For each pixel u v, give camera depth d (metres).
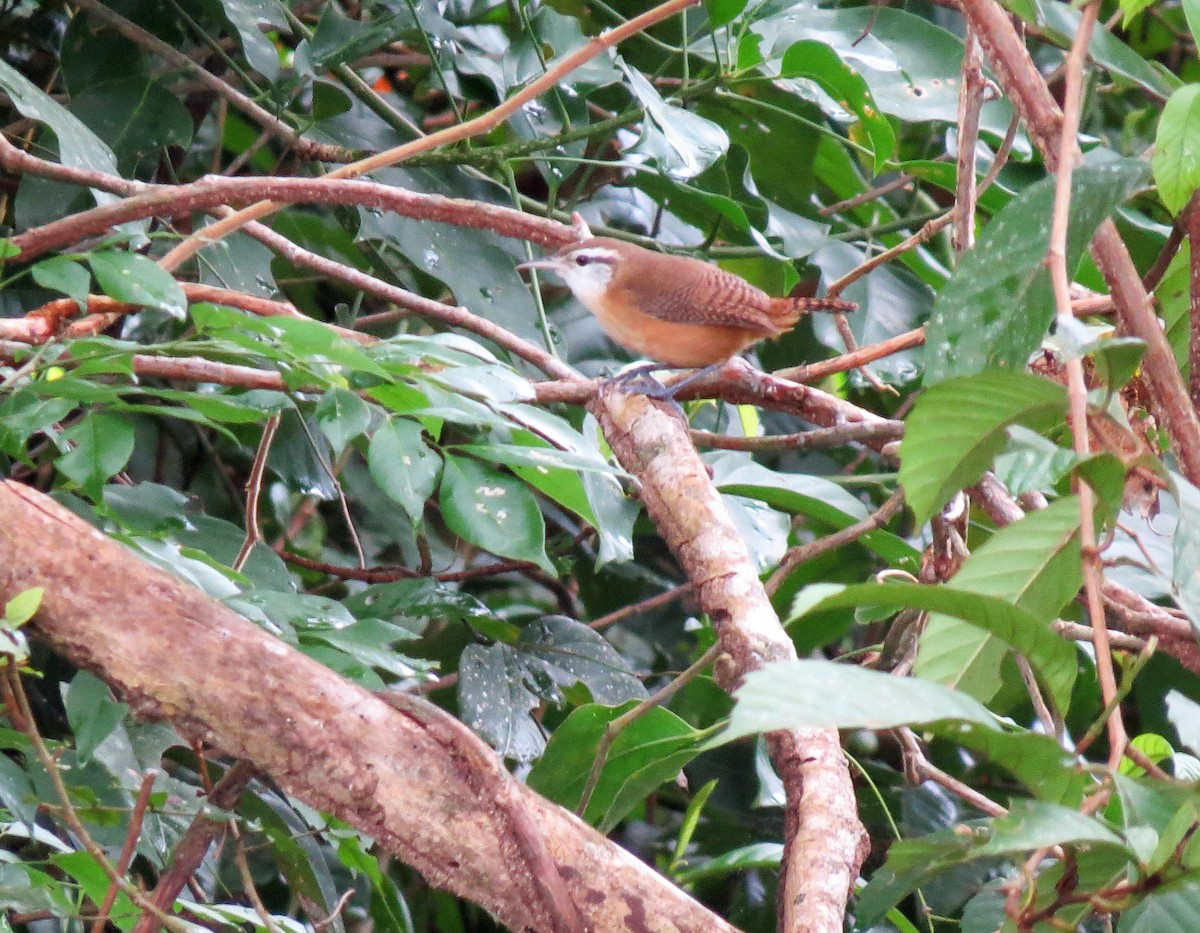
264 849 8.16
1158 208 9.21
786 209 9.52
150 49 8.27
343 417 5.03
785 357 10.83
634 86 7.50
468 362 5.70
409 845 4.38
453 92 9.77
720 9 8.41
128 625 4.29
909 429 3.93
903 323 9.48
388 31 8.30
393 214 8.45
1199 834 3.22
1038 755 3.42
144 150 8.26
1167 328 6.12
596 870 4.47
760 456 10.82
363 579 9.01
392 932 7.84
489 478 5.45
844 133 9.84
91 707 4.81
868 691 2.98
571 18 8.60
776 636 5.59
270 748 4.32
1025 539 4.03
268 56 8.19
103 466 4.80
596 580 10.68
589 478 6.36
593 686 7.51
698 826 9.32
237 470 10.74
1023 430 3.54
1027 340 4.42
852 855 4.80
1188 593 3.50
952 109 8.95
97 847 4.83
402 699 4.41
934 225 8.02
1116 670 7.69
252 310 6.36
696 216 9.95
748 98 8.83
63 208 8.09
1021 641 3.51
